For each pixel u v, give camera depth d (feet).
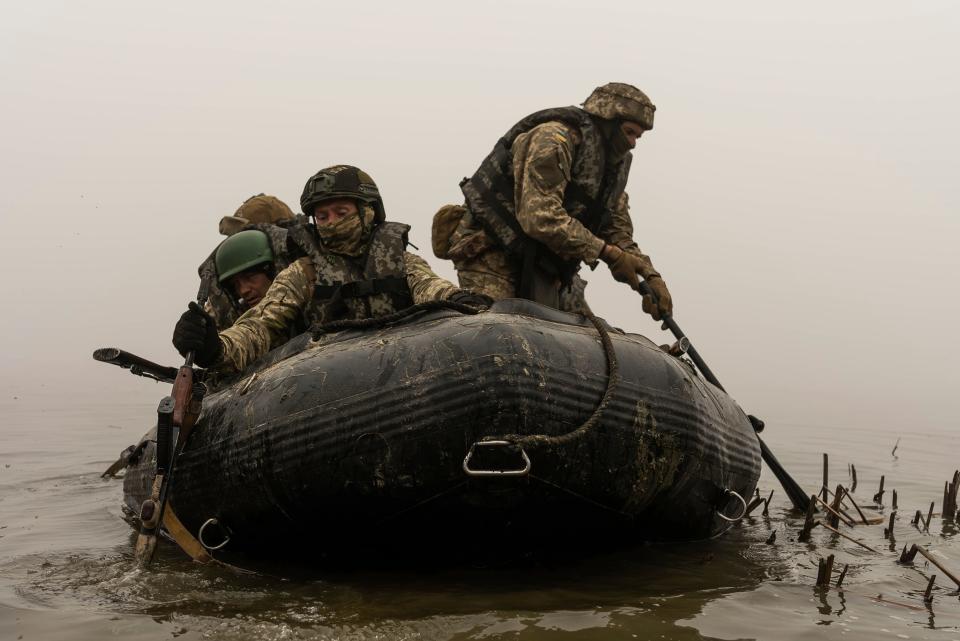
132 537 13.88
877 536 14.46
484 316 10.94
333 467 10.51
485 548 11.25
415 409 10.25
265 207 18.78
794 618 9.56
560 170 13.82
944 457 26.73
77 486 18.99
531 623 9.09
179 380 11.66
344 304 12.78
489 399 10.09
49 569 11.62
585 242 13.96
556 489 10.59
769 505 17.60
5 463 22.35
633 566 11.73
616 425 10.73
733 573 11.48
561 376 10.50
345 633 8.80
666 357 11.95
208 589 10.50
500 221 14.40
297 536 11.27
